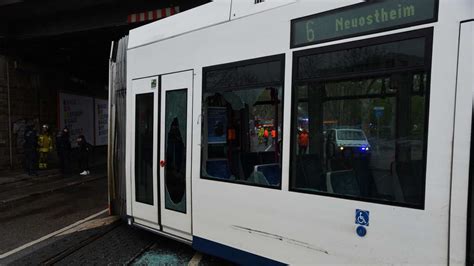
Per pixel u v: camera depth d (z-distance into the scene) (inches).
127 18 428.1
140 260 171.0
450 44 90.6
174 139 167.8
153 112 179.9
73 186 420.8
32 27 492.7
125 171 211.6
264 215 130.3
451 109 90.4
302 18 120.6
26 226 246.1
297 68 121.6
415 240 96.1
